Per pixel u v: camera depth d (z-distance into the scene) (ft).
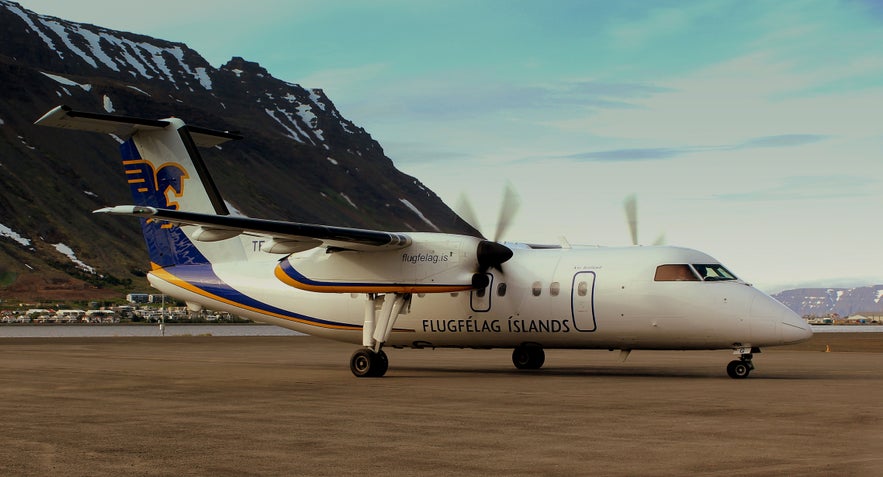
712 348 64.13
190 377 65.62
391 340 74.74
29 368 76.23
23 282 497.87
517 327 68.74
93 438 34.19
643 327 64.28
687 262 64.44
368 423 38.14
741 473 26.40
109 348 125.08
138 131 76.23
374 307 69.05
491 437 33.96
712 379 62.49
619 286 64.90
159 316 432.66
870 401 45.85
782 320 61.21
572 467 27.81
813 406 43.57
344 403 46.29
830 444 31.78
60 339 172.14
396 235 67.05
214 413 42.09
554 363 86.99
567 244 72.33
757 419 38.65
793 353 116.37
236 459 29.58
